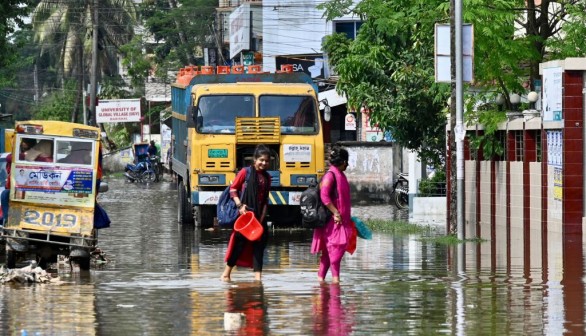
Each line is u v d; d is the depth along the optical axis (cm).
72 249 3167
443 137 6062
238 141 4772
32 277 2858
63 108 15162
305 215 2780
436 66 4169
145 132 14325
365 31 6056
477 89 5075
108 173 13012
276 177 4794
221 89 4850
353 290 2625
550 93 4297
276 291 2616
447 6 4619
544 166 4397
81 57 14175
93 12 12450
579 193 4194
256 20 11088
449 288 2653
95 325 2127
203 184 4806
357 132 8406
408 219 5441
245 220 2812
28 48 17238
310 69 9281
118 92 14800
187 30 13388
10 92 18075
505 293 2548
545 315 2209
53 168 3253
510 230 4559
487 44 4672
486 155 4947
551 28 5038
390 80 6094
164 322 2156
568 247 3725
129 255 3678
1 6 7819
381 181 7631
